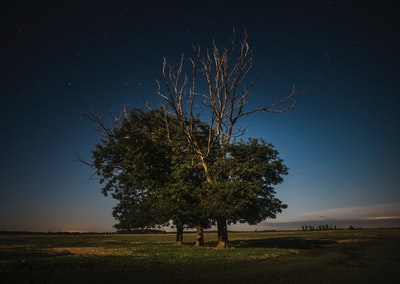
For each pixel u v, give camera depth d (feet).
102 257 80.23
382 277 53.78
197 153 112.68
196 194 106.01
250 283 47.83
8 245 147.13
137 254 89.45
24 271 56.59
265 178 111.45
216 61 118.11
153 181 110.73
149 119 143.23
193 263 69.92
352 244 142.41
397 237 202.69
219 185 99.91
